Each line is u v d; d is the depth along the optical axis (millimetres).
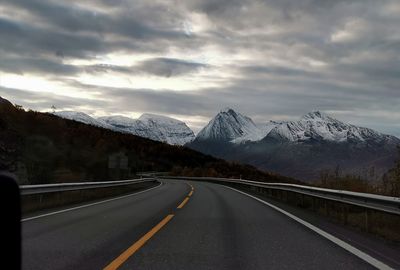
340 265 7273
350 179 23016
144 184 45219
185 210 16375
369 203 10812
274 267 7113
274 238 9945
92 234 10398
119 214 14844
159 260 7605
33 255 7961
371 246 8992
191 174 99688
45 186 17234
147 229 11250
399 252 8398
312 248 8758
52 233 10523
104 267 7051
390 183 18094
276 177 73000
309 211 16500
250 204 19391
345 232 10891
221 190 33688
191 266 7172
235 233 10672
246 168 135750
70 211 15797
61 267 7027
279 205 18953
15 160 32500
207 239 9781
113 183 28625
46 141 46688
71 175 41375
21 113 48938
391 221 12789
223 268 7039
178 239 9766
